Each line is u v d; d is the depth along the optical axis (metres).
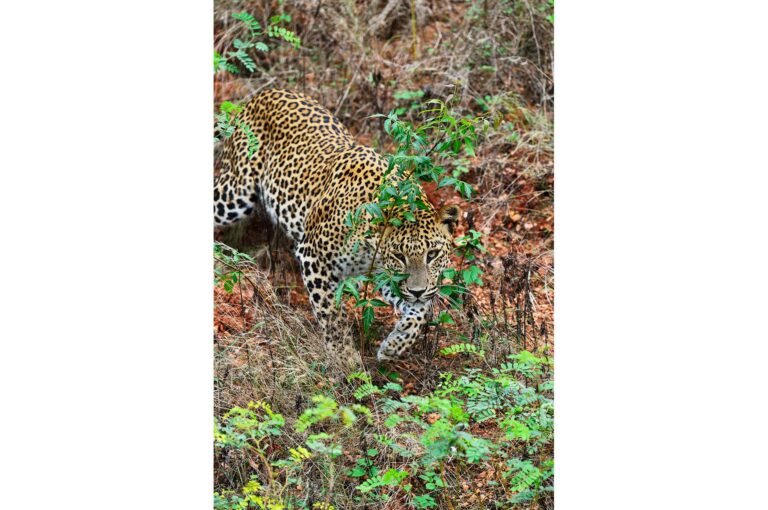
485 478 7.48
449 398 7.68
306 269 8.67
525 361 7.22
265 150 9.54
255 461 7.57
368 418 7.54
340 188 8.50
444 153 9.28
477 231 9.41
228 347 8.38
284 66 11.52
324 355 8.45
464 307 8.96
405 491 7.36
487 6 11.60
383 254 8.05
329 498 7.13
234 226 9.86
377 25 11.95
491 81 11.31
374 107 11.06
